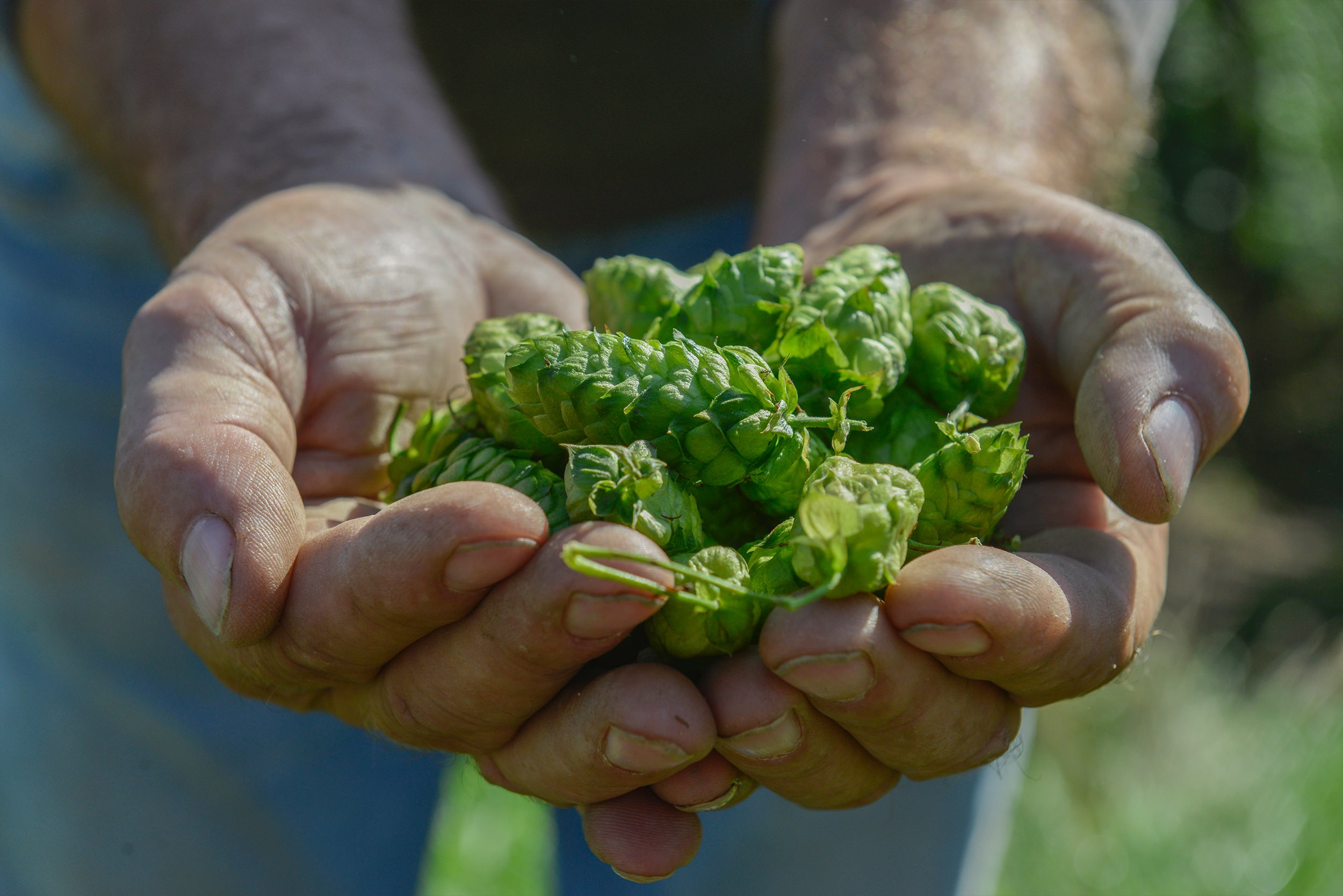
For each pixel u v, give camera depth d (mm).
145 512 491
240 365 518
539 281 596
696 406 492
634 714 468
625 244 738
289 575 485
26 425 643
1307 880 879
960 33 653
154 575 643
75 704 645
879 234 591
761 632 475
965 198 579
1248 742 1020
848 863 647
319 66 624
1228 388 515
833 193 628
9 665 646
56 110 633
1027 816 916
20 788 646
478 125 687
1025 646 474
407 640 482
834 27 665
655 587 460
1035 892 879
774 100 680
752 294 530
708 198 719
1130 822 922
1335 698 1081
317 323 541
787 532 488
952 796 637
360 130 610
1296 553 2084
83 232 638
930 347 532
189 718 640
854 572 468
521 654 469
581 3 659
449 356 571
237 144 604
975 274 562
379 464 552
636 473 482
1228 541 2094
